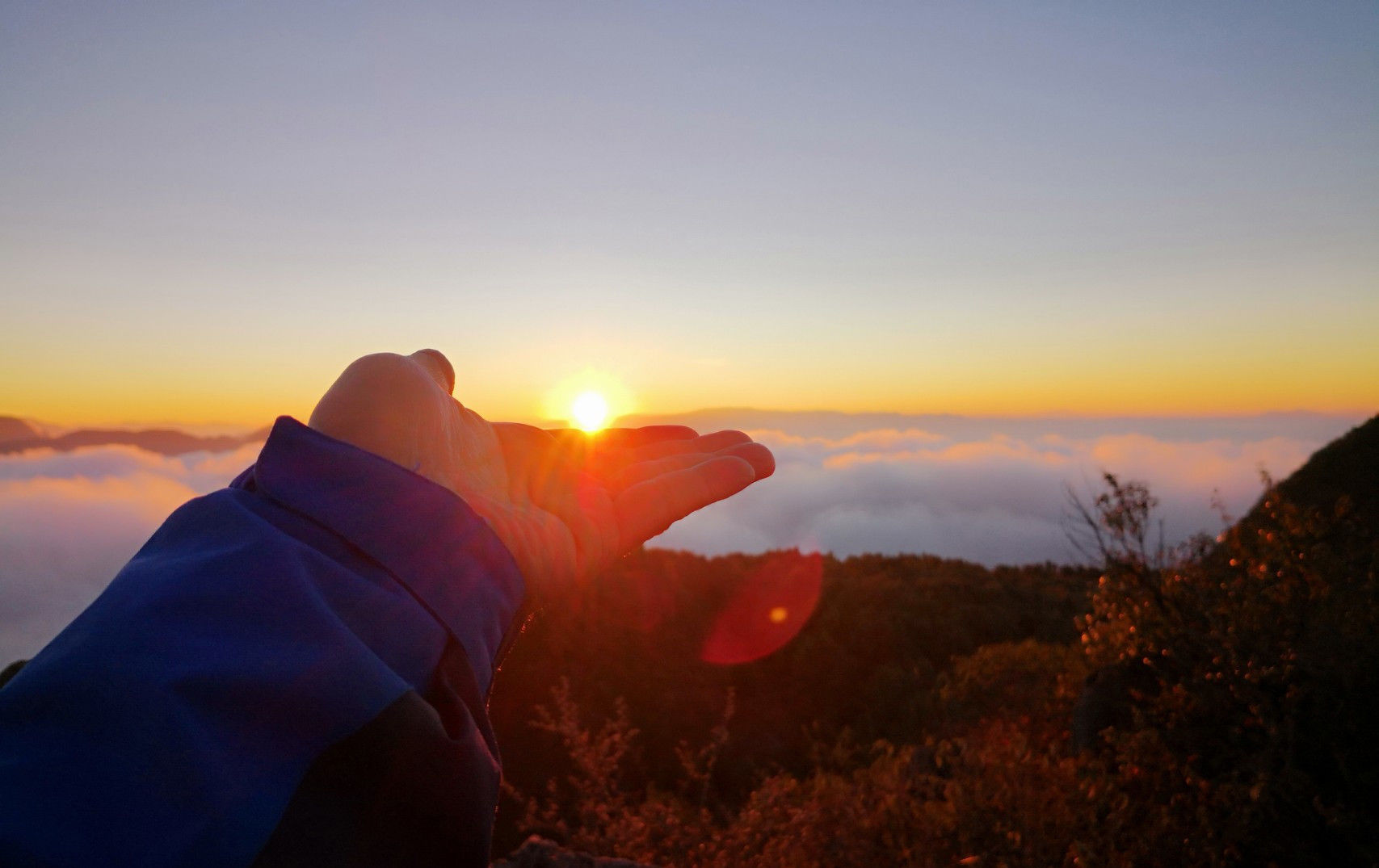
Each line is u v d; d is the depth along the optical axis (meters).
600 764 3.80
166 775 0.27
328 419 0.43
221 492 0.41
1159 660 4.40
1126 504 4.74
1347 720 3.22
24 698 0.28
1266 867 2.96
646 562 27.06
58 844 0.24
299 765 0.30
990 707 7.70
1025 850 3.04
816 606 24.56
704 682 18.64
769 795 3.77
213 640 0.31
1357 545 4.07
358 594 0.35
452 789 0.32
